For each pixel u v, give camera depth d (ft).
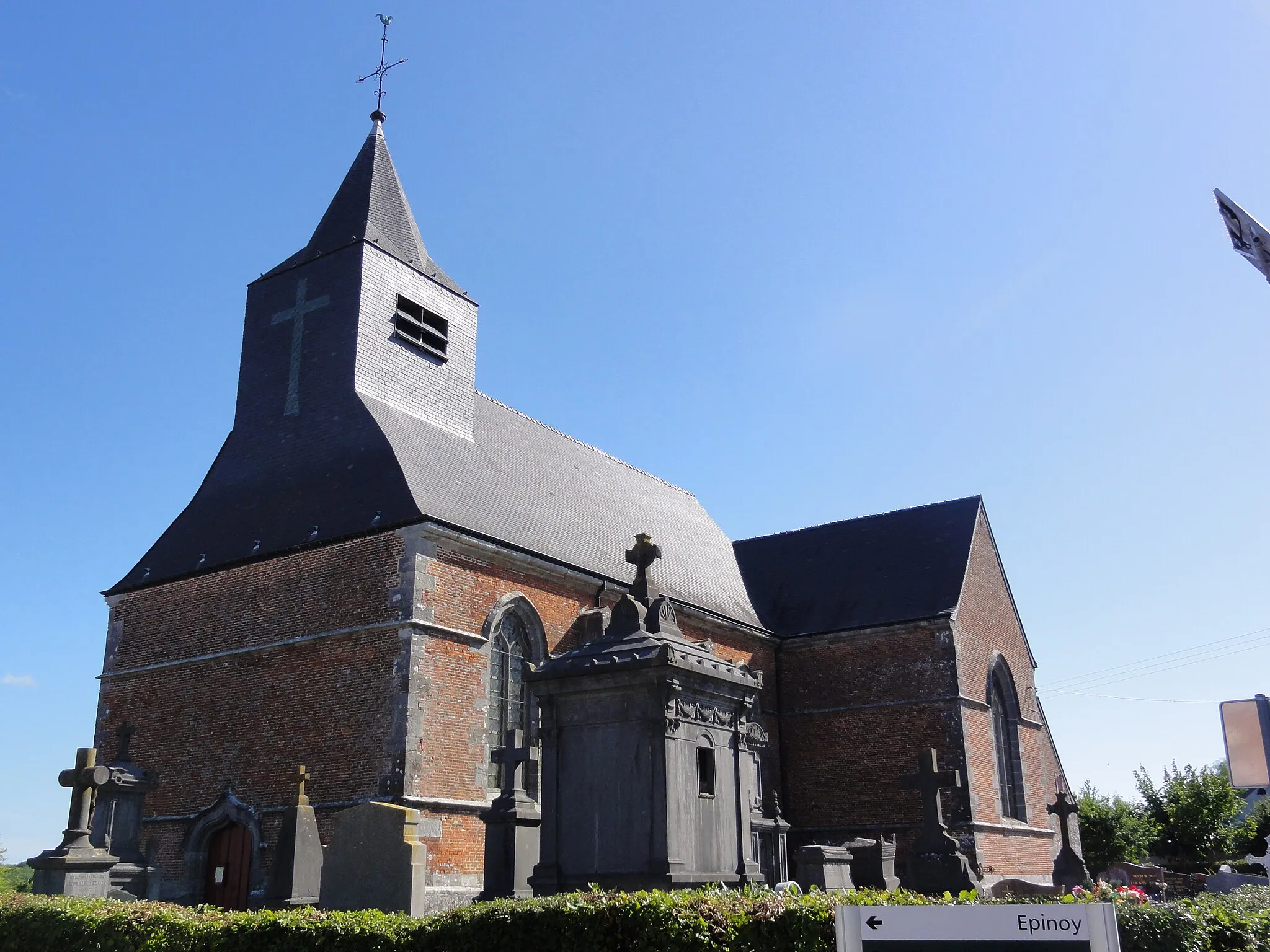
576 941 24.00
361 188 86.48
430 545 65.51
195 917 32.01
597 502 93.61
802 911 22.63
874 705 94.63
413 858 43.04
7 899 36.94
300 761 64.59
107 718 75.15
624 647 33.78
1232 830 140.15
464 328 86.89
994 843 89.97
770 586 108.88
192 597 74.02
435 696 63.21
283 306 82.74
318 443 75.56
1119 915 22.27
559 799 33.12
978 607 99.76
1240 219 21.06
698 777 33.04
